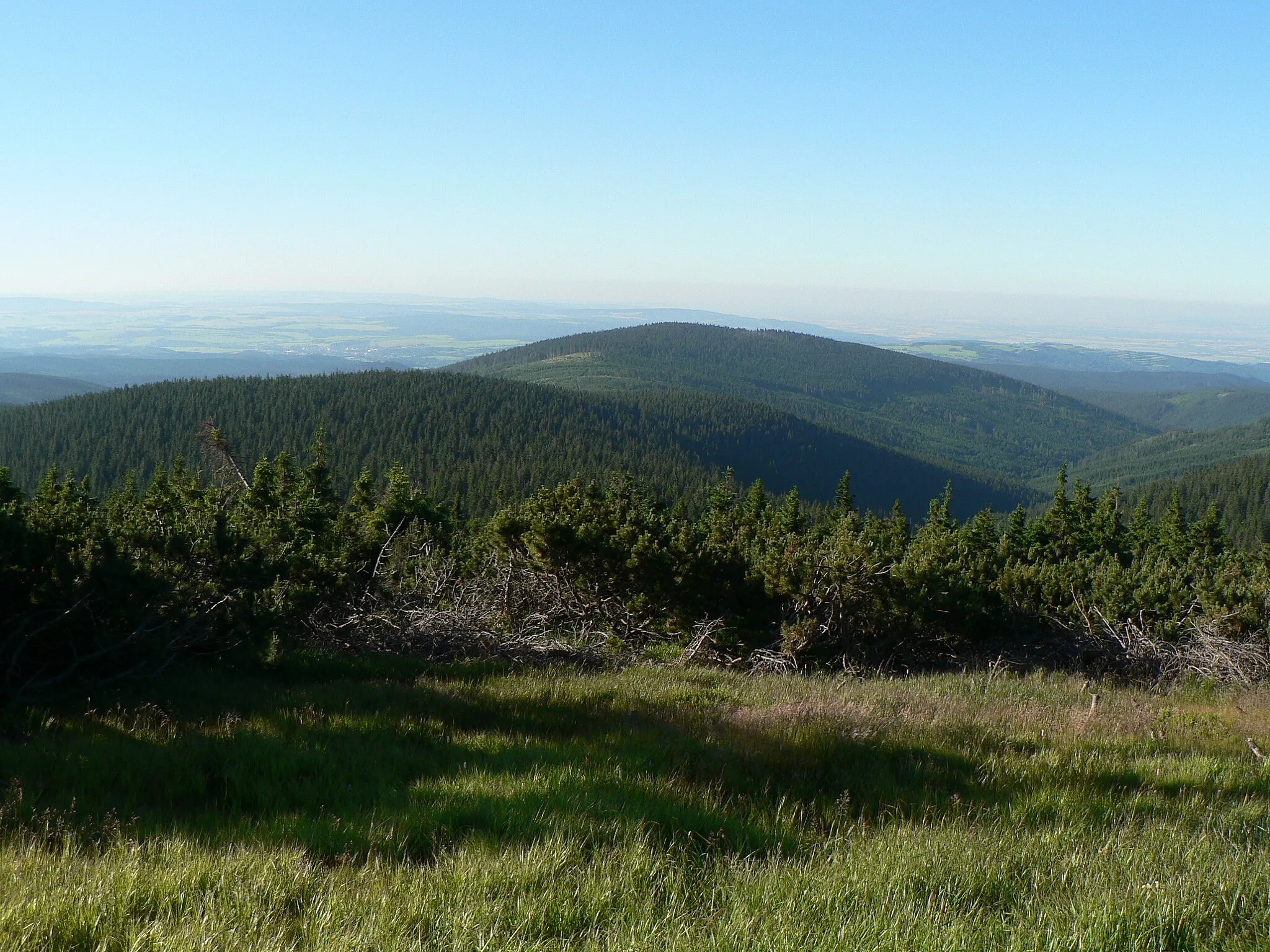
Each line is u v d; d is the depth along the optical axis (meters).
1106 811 5.86
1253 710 10.73
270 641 10.57
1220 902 4.18
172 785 5.70
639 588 15.22
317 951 3.42
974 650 14.97
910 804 6.02
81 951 3.41
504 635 13.60
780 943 3.59
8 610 8.31
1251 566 21.52
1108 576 16.11
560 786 5.86
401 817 5.10
